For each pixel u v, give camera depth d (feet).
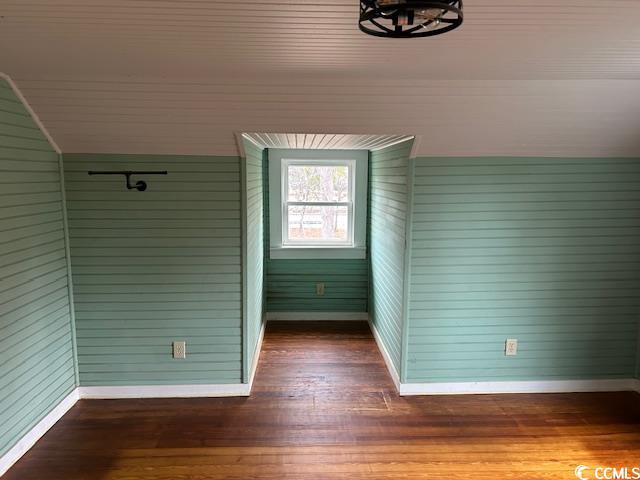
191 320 9.19
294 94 7.22
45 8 4.59
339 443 7.74
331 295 13.97
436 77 6.79
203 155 8.70
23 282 7.37
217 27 5.08
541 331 9.46
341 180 13.64
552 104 7.49
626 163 8.96
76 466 7.11
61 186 8.53
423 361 9.42
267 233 13.55
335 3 4.54
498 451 7.55
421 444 7.73
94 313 9.02
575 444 7.77
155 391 9.33
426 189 8.86
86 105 7.39
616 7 4.54
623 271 9.33
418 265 9.13
